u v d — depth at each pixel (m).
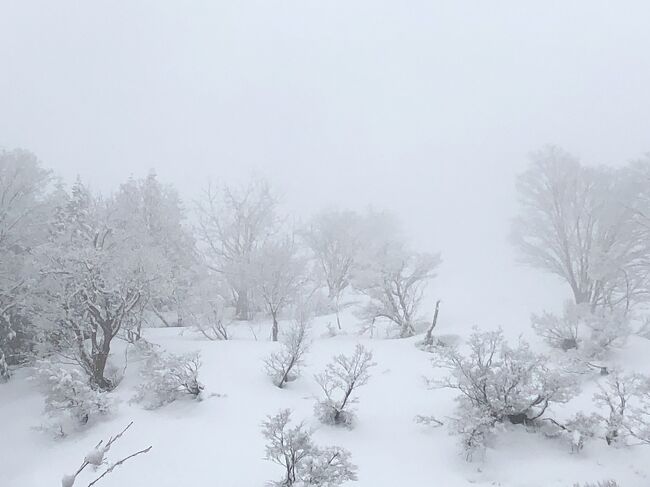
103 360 15.23
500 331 11.80
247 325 23.14
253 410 12.67
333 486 7.95
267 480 9.49
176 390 13.56
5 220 18.28
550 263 22.23
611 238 19.56
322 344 18.61
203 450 10.89
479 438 10.38
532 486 9.20
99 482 10.05
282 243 24.30
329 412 11.99
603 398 10.55
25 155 20.64
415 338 19.08
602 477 9.19
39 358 15.66
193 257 26.03
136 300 15.90
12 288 16.66
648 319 16.91
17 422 13.54
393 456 10.52
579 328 17.16
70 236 16.95
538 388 10.87
